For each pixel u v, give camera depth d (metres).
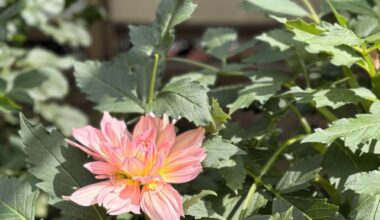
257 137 0.61
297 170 0.58
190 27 1.69
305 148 0.64
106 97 0.65
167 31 0.62
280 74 0.67
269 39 0.66
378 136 0.51
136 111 0.63
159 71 0.68
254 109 0.67
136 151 0.54
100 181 0.57
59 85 1.10
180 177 0.54
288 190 0.57
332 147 0.58
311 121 0.84
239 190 0.60
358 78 0.72
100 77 0.66
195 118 0.57
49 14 1.13
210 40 0.75
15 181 0.56
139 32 0.65
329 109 0.69
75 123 1.20
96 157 0.55
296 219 0.55
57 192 0.55
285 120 0.84
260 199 0.58
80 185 0.56
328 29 0.55
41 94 1.09
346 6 0.67
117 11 1.65
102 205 0.55
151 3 1.64
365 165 0.57
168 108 0.58
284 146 0.62
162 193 0.53
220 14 1.66
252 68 0.79
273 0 0.69
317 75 0.75
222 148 0.57
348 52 0.60
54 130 0.57
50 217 1.06
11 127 1.19
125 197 0.53
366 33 0.67
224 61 0.73
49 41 1.62
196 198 0.54
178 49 1.68
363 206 0.53
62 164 0.56
